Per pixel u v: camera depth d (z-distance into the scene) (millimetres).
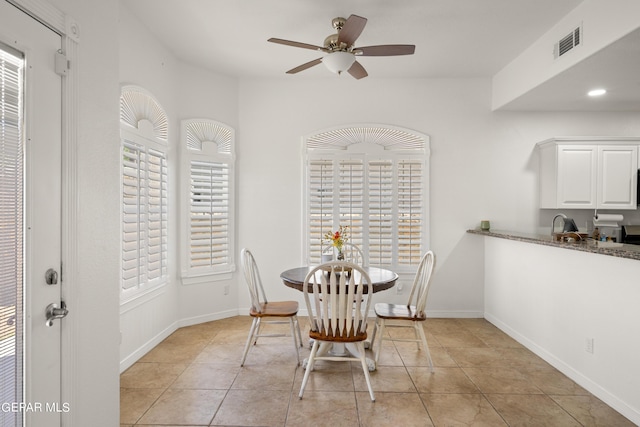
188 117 4285
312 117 4742
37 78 1521
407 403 2559
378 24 3402
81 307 1780
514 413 2441
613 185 4441
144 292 3412
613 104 4379
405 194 4719
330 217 4730
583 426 2301
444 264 4727
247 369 3102
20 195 1446
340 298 2623
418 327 3133
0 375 1359
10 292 1400
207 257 4375
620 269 2471
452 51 3959
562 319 3086
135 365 3188
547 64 3545
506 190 4719
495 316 4395
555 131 4711
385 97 4738
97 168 1916
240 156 4715
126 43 3158
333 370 3084
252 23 3406
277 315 3145
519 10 3160
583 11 3027
